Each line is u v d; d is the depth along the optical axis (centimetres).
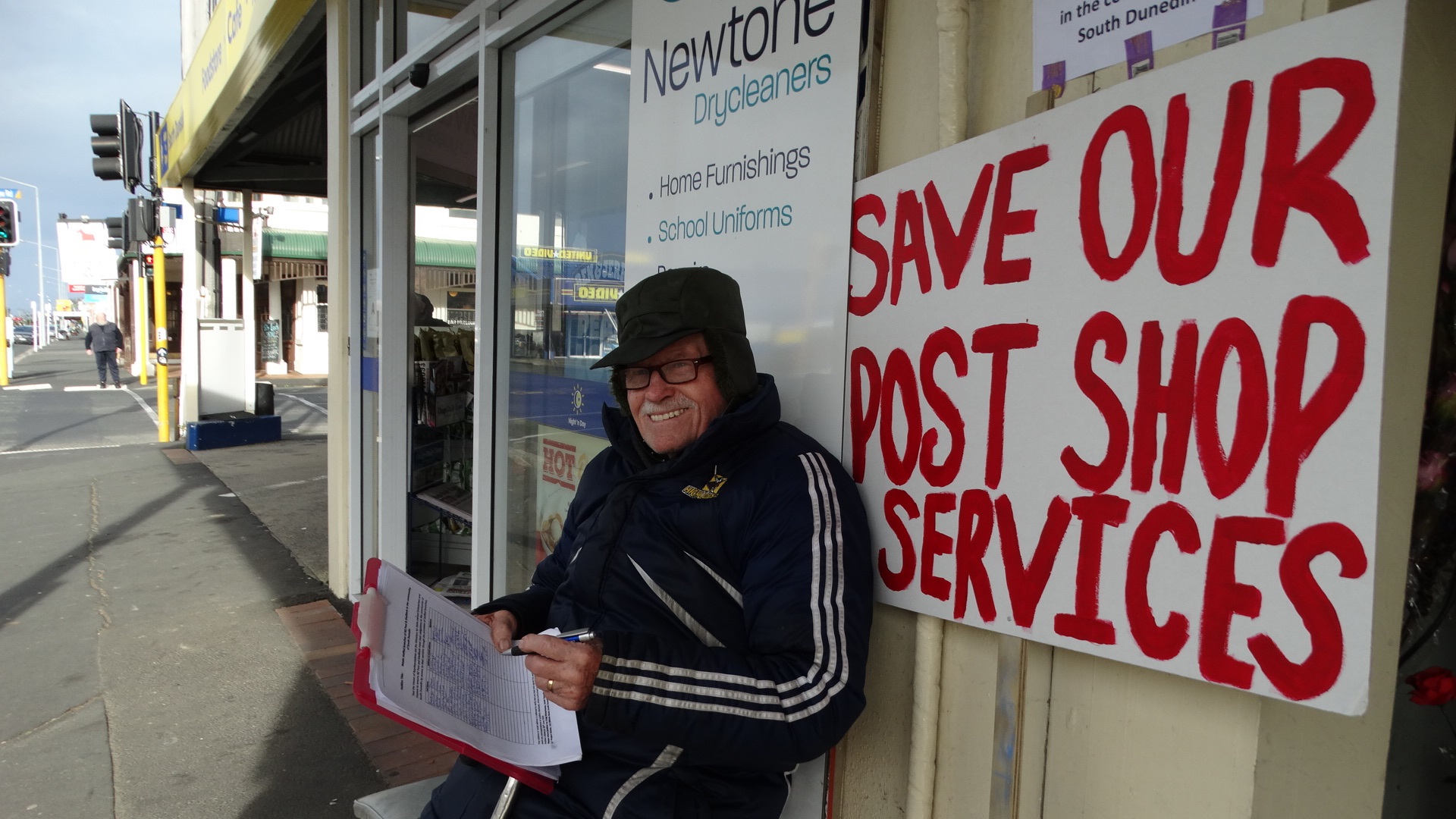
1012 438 126
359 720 319
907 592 145
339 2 430
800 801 171
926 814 145
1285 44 95
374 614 131
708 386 154
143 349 1900
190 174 967
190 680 354
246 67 577
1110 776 119
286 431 1171
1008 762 130
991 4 134
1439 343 126
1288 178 96
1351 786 114
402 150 399
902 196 145
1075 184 117
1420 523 131
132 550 557
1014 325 126
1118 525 113
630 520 152
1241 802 104
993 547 130
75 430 1184
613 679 121
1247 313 100
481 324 313
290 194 1034
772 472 142
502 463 323
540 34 286
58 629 412
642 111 216
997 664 132
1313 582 95
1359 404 91
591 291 268
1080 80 120
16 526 621
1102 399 114
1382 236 89
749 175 182
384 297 402
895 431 148
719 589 145
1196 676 105
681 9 201
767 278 178
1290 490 97
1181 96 105
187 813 261
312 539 585
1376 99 89
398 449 415
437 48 337
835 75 161
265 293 2559
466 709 138
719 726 122
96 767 286
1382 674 114
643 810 134
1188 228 105
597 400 270
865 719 161
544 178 293
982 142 129
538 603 173
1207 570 104
